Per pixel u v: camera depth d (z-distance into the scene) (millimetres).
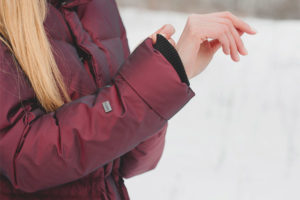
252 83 5480
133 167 1428
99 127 1086
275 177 3299
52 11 1246
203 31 1146
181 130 4090
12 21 1142
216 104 4793
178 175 3258
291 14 11484
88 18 1379
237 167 3426
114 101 1102
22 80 1132
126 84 1110
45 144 1073
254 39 7543
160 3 10766
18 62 1146
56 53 1206
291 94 5148
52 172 1087
